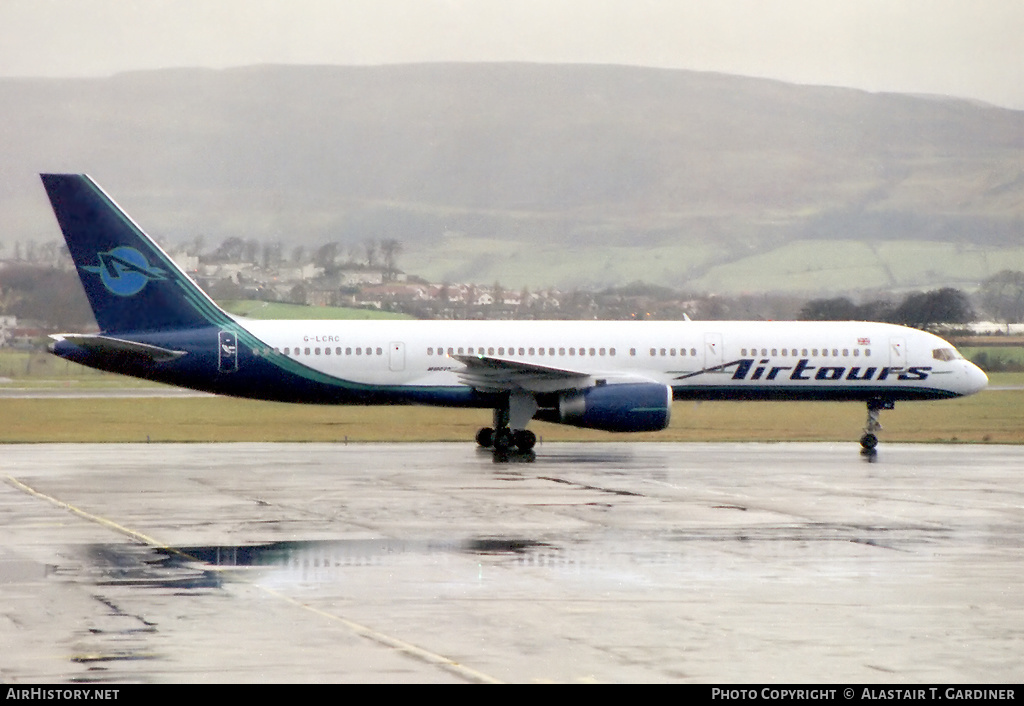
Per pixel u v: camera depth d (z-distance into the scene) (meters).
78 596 61.66
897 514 94.12
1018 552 76.19
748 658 50.75
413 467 131.75
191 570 68.75
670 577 67.50
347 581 65.88
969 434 197.25
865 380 160.25
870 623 56.88
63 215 146.88
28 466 131.38
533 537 81.31
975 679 48.00
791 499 103.62
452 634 54.22
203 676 47.47
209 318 150.88
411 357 153.25
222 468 129.50
